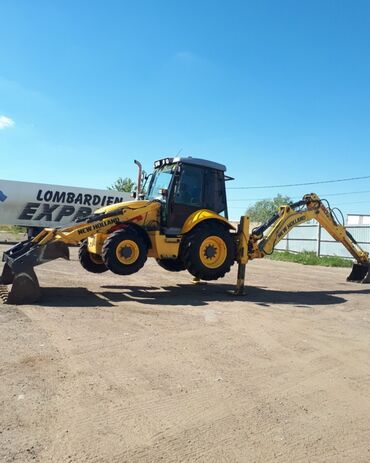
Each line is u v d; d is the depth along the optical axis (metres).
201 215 10.42
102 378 5.10
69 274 13.39
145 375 5.26
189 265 10.42
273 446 3.83
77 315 7.97
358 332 7.71
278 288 12.59
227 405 4.57
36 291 8.88
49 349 6.01
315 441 3.95
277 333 7.36
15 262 8.77
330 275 16.78
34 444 3.67
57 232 9.32
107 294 10.32
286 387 5.13
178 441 3.83
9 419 4.05
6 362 5.46
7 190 25.86
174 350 6.22
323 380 5.40
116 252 9.57
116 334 6.87
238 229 11.10
